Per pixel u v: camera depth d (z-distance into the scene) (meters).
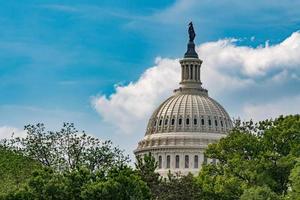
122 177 122.88
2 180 128.62
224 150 157.50
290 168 144.88
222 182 146.75
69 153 145.12
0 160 134.38
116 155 146.50
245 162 148.38
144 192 128.38
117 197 121.44
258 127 160.62
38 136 145.88
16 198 118.88
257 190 133.25
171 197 148.38
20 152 142.88
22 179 130.25
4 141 144.38
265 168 146.50
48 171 123.25
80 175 123.06
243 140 154.75
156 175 155.88
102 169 130.25
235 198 145.88
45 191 119.56
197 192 149.00
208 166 157.50
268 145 153.38
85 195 120.06
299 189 128.12
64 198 120.25
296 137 151.88
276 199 133.12
